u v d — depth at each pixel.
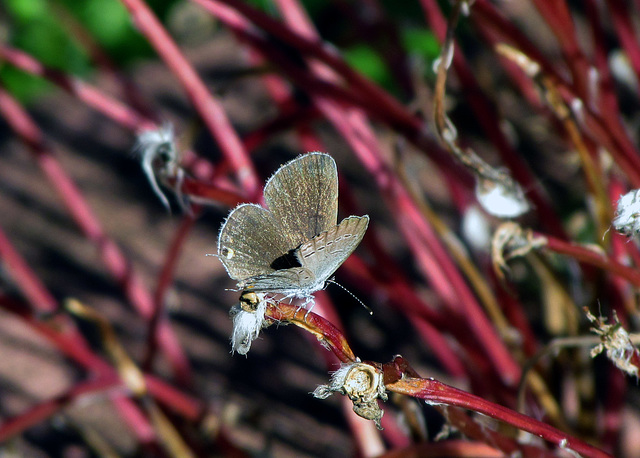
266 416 0.43
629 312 0.35
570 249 0.31
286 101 0.39
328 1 0.48
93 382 0.36
